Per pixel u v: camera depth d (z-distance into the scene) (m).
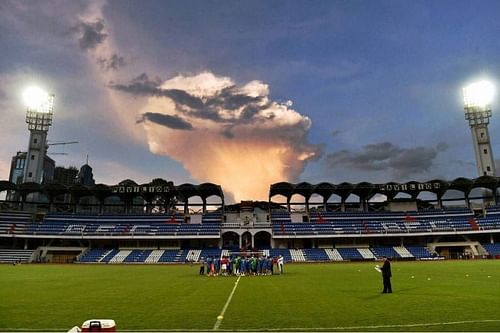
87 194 103.31
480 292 23.52
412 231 88.31
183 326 14.19
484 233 85.94
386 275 24.00
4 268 60.22
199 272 48.75
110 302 20.58
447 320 14.81
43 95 112.06
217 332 13.28
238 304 19.36
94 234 88.69
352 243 92.75
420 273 41.28
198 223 99.25
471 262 65.62
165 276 41.97
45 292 25.88
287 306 18.56
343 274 42.28
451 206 101.25
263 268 44.06
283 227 93.69
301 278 37.00
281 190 101.75
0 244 91.69
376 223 95.38
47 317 16.25
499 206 94.75
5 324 14.87
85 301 21.09
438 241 91.25
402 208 103.31
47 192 101.06
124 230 92.31
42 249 87.31
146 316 16.20
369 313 16.47
